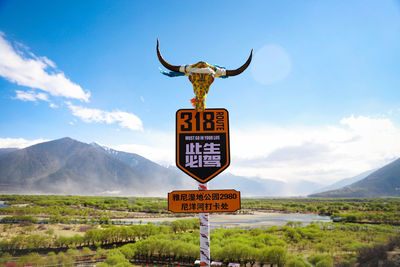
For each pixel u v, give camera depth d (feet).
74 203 554.05
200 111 33.27
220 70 34.27
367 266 115.55
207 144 32.58
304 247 166.91
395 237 158.61
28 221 274.98
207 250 30.42
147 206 520.83
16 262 137.08
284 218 406.82
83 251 159.22
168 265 133.69
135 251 147.95
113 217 384.06
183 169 32.30
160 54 34.42
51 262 137.18
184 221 255.29
